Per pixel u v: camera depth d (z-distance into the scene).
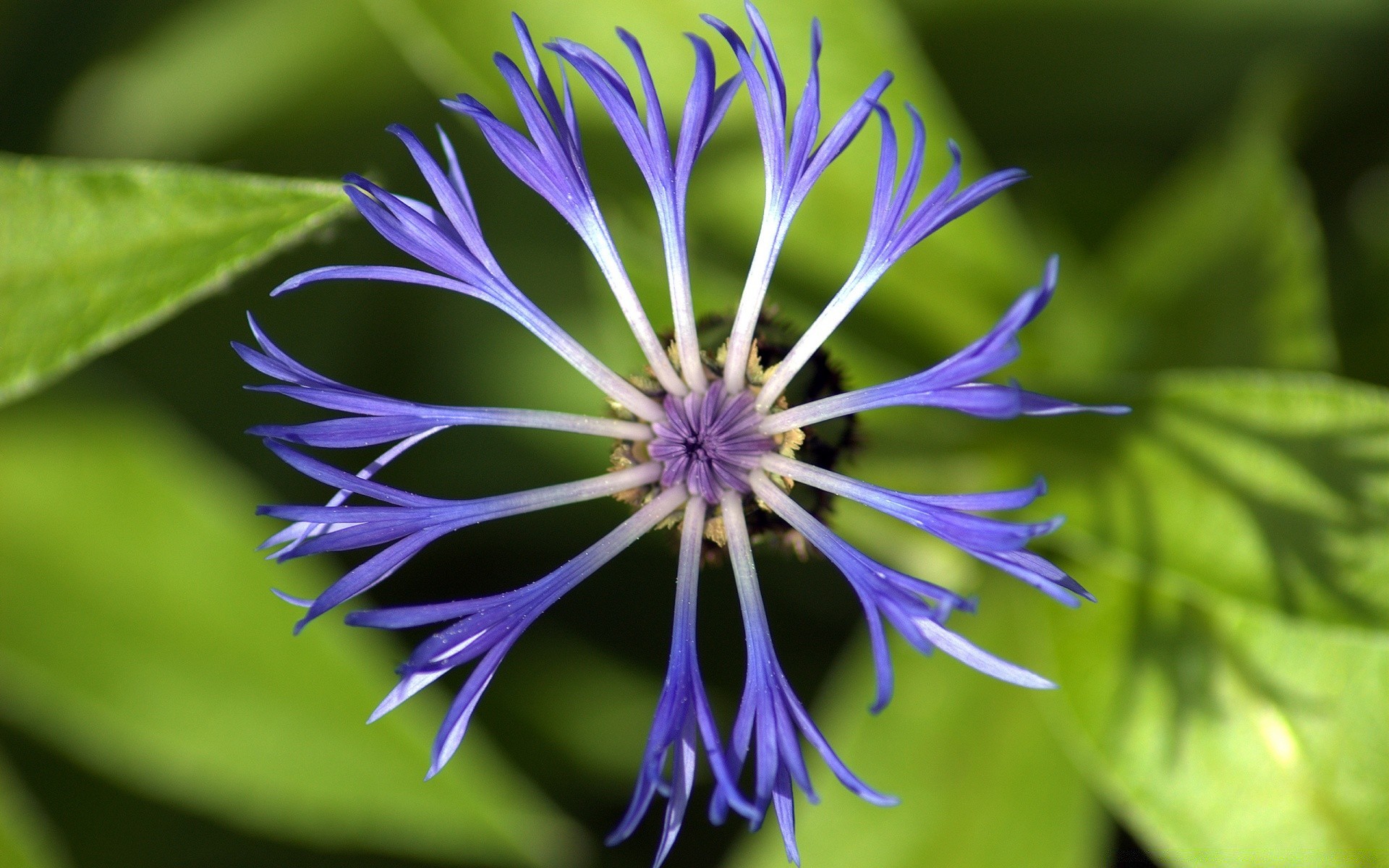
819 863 0.31
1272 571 0.30
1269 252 0.32
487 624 0.27
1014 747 0.31
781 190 0.27
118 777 0.33
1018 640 0.32
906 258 0.32
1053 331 0.33
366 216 0.27
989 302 0.32
